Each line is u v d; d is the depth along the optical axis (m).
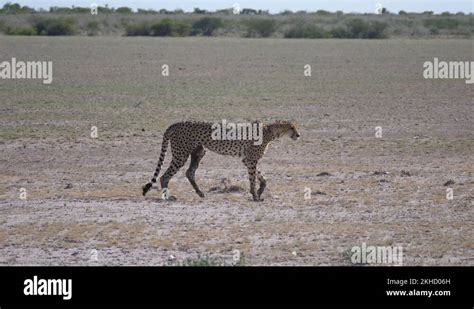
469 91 76.88
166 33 182.38
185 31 185.25
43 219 30.00
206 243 26.69
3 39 140.88
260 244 26.56
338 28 193.50
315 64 104.44
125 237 27.45
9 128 53.84
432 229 28.42
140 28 181.62
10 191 35.19
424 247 26.20
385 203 32.50
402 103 68.31
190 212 31.06
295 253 25.41
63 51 117.56
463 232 28.02
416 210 31.28
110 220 29.78
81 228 28.56
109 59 106.94
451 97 72.44
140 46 131.75
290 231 28.11
